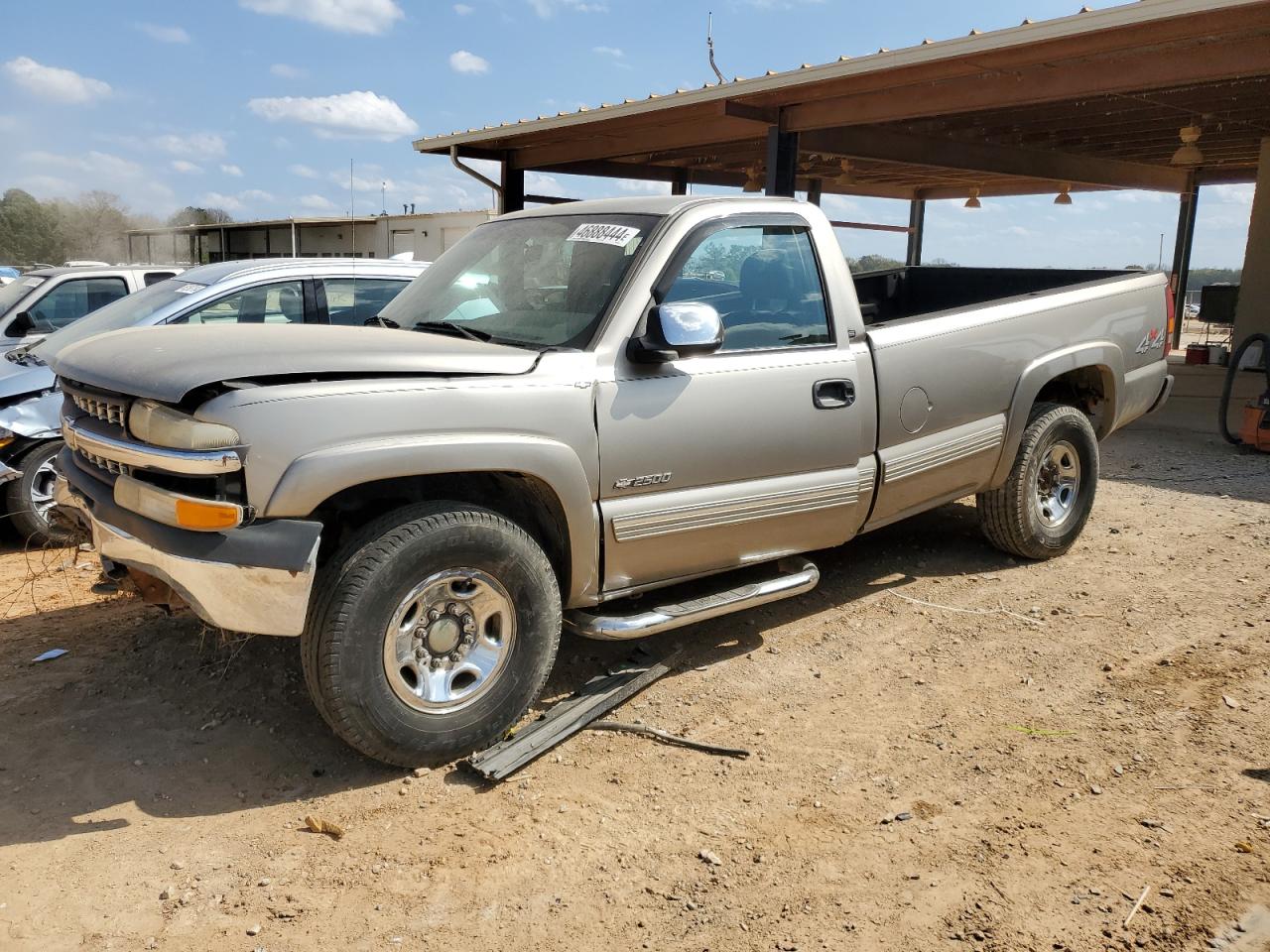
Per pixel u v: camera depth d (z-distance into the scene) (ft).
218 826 10.40
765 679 13.99
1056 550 18.94
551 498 12.03
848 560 18.98
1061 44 27.58
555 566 12.67
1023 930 8.73
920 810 10.69
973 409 16.71
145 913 9.00
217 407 10.16
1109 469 27.55
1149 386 20.51
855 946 8.59
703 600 13.61
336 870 9.68
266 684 13.48
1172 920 8.80
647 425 12.55
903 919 8.92
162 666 14.05
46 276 27.30
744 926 8.87
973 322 16.60
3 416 19.90
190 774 11.39
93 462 12.09
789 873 9.64
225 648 14.46
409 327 14.15
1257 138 48.37
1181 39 25.77
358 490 11.47
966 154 47.26
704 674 14.15
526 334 13.01
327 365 10.65
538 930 8.86
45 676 13.83
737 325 13.74
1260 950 8.39
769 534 14.17
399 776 11.41
